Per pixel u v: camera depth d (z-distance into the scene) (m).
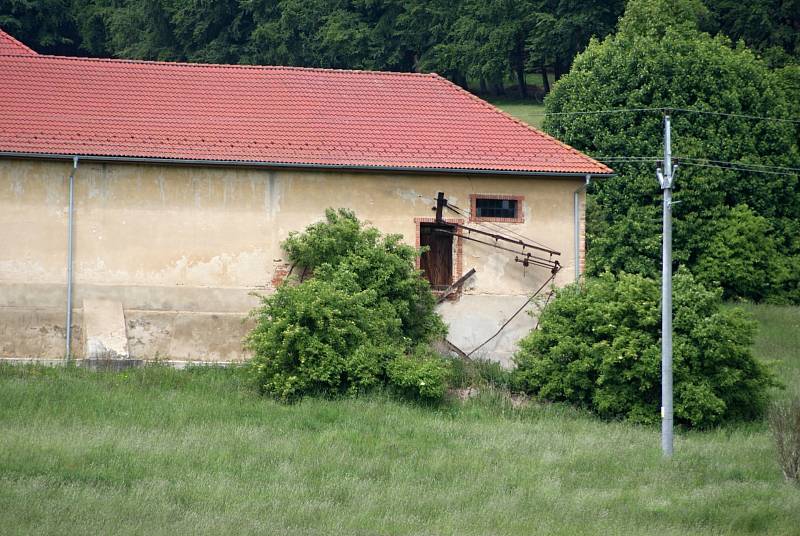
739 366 59.16
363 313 58.53
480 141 66.25
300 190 63.38
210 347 62.41
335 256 61.59
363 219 63.75
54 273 61.53
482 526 38.72
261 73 70.19
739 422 59.19
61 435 46.84
